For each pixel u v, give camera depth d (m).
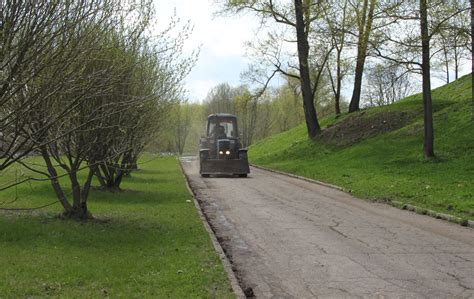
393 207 14.87
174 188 19.19
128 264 7.29
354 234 10.73
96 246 8.56
